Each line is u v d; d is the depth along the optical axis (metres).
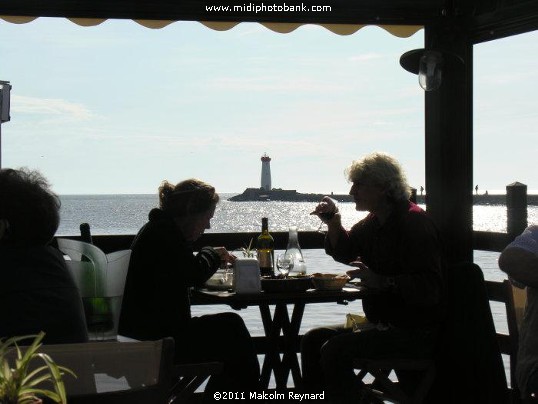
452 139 5.49
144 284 3.98
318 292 4.10
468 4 5.41
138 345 2.06
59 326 2.50
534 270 3.29
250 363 4.09
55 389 1.97
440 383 4.06
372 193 4.29
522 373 3.34
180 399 2.91
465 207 5.51
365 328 4.39
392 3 5.34
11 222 2.56
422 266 4.03
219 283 4.45
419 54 4.93
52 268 2.57
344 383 4.14
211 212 4.24
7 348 1.98
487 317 4.00
